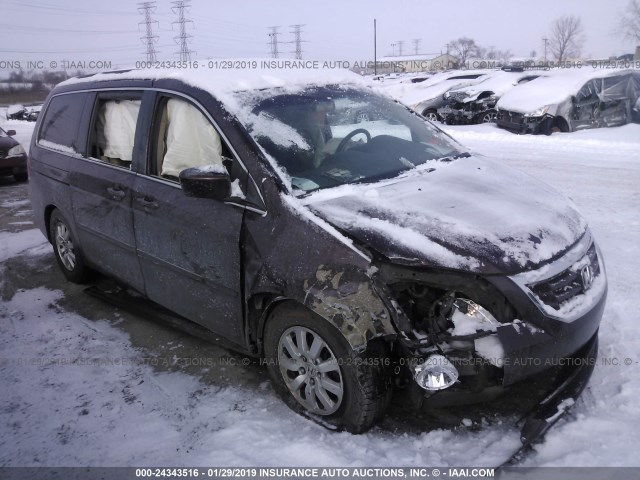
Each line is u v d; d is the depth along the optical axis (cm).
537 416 260
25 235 645
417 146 372
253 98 332
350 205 281
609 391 291
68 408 308
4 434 289
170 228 331
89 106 426
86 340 386
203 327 374
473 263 245
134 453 270
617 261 467
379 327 245
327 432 273
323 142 338
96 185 398
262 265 278
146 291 377
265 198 287
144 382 331
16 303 455
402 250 250
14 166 978
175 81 347
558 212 299
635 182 756
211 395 313
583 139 1117
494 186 317
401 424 277
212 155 319
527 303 244
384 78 3409
